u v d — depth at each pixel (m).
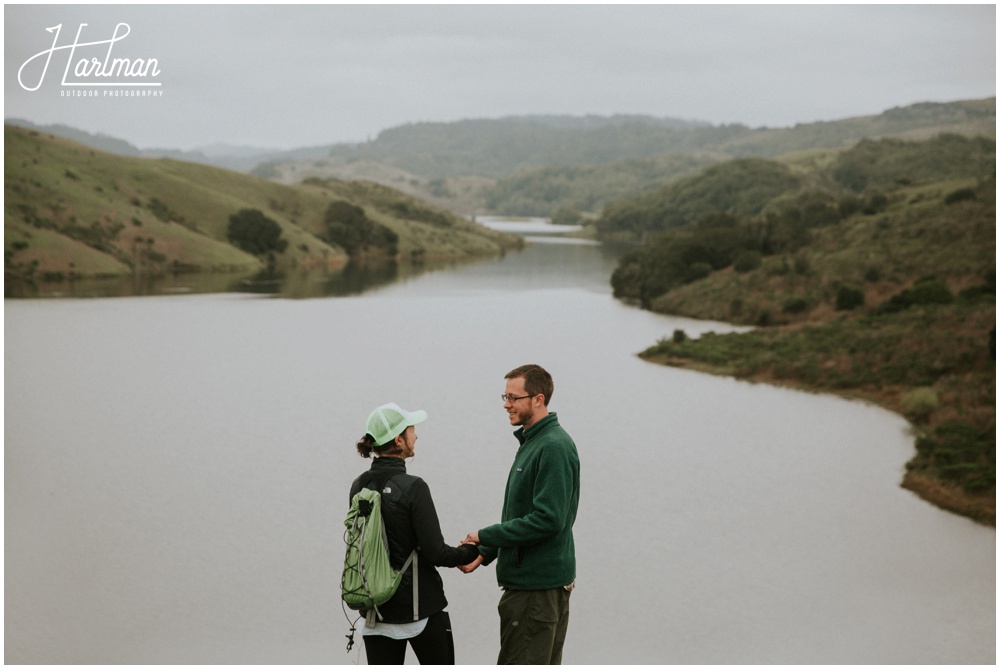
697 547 30.38
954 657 21.09
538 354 83.25
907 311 79.12
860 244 110.00
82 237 170.25
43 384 69.56
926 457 41.31
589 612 24.44
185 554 30.05
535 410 6.01
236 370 77.06
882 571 27.70
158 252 179.38
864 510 34.59
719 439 47.69
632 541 31.14
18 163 188.88
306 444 49.25
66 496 37.66
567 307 125.50
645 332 98.19
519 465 6.00
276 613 24.66
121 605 24.92
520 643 5.89
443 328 104.81
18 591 25.97
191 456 46.03
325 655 21.36
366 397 64.44
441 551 5.62
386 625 5.59
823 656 20.95
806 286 100.12
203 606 25.00
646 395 60.56
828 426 50.12
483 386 69.12
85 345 91.06
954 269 92.31
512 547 5.83
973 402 50.09
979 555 29.22
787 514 34.28
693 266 121.12
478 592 26.08
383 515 5.63
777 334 78.75
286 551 30.64
